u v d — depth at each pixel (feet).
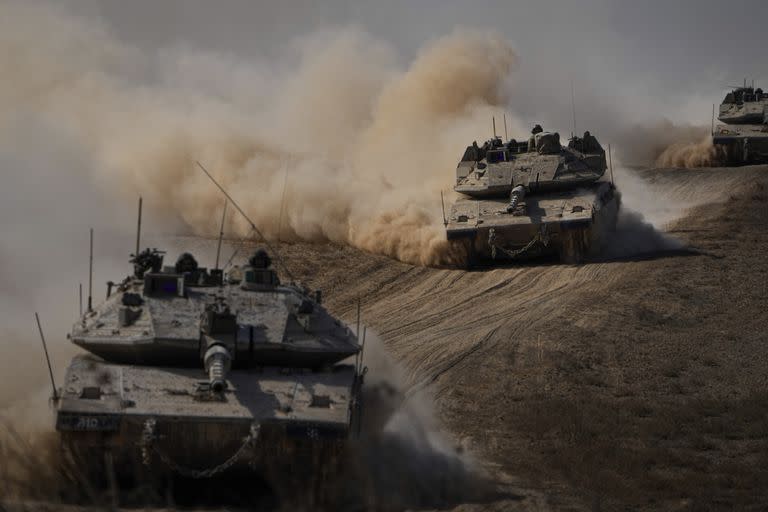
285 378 190.70
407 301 360.48
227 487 184.85
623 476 203.00
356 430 185.88
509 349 299.17
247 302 206.39
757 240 447.42
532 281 387.55
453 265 414.82
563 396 258.78
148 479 180.45
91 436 172.04
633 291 366.43
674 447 224.74
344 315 338.13
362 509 180.14
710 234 463.01
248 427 175.32
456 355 291.99
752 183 590.96
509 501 186.70
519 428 233.55
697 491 195.31
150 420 172.45
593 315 337.11
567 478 200.75
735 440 231.09
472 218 412.98
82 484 178.09
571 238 407.64
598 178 435.94
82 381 182.19
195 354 192.85
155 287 206.90
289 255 417.08
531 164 437.58
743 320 331.77
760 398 255.70
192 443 175.52
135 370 187.93
